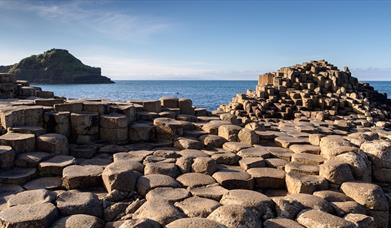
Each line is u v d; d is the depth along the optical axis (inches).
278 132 497.0
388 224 286.4
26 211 225.6
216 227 200.2
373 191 282.4
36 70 7086.6
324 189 299.0
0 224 214.1
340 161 321.1
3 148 322.0
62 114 400.2
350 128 776.9
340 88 1440.7
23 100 636.7
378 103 1512.1
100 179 300.0
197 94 3730.3
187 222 205.5
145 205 251.6
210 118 532.4
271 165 354.0
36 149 353.1
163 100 568.4
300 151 387.9
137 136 428.1
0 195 272.1
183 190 282.4
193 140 410.6
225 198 263.7
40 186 291.3
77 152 378.3
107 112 446.3
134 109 476.1
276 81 1497.3
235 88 6038.4
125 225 206.4
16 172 308.8
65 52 7775.6
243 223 217.9
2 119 374.9
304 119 1091.3
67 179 292.0
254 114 1256.2
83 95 3319.4
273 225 230.5
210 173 327.3
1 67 7037.4
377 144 347.3
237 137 429.1
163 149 402.9
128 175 289.7
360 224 245.1
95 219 227.0
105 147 400.2
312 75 1528.1
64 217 231.9
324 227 225.6
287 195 290.8
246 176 316.5
